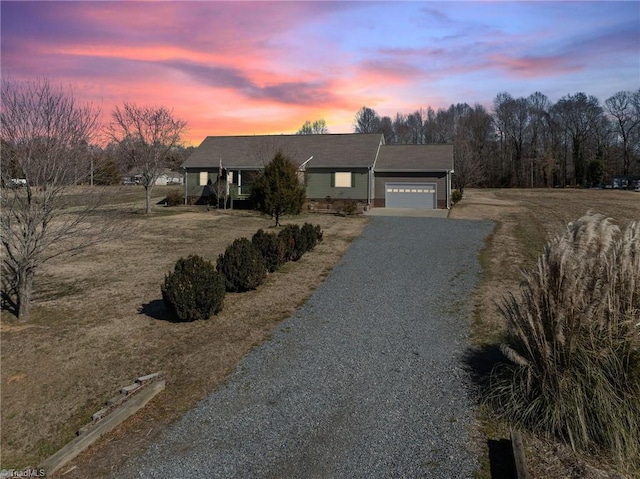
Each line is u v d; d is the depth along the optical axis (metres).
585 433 3.90
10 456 4.41
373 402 4.97
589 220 4.54
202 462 4.00
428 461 3.89
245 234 17.53
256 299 9.26
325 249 14.69
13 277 8.29
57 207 7.79
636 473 3.60
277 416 4.75
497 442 4.14
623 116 67.19
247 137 32.47
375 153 28.05
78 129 7.94
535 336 4.39
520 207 28.97
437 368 5.81
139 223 20.20
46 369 6.12
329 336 7.11
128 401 5.02
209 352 6.56
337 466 3.87
